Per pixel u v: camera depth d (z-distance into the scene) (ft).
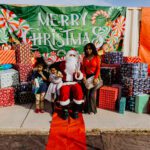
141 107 19.80
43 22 24.59
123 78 20.71
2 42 24.50
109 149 13.94
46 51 25.07
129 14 25.29
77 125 16.99
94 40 25.36
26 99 22.18
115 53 23.20
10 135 15.85
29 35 24.64
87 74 19.43
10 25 24.36
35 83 19.52
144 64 20.53
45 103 22.61
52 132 15.89
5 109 20.53
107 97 20.48
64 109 18.29
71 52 19.69
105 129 16.46
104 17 25.08
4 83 21.57
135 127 16.76
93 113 19.56
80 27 24.97
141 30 25.26
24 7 24.12
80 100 18.21
